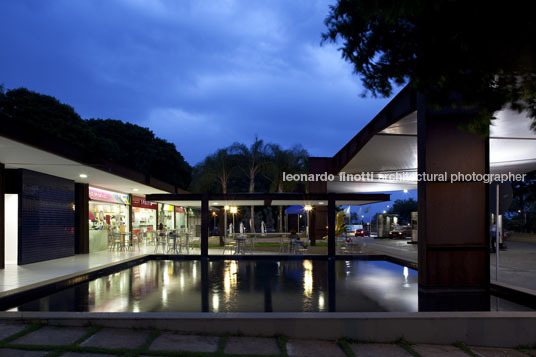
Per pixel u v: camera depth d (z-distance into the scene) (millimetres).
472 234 7387
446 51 3979
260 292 7562
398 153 13906
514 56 3701
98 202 16516
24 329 4359
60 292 7555
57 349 3811
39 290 7195
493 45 3625
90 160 10477
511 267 10484
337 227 20688
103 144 31406
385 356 4082
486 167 7395
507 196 7434
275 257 13727
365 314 4680
